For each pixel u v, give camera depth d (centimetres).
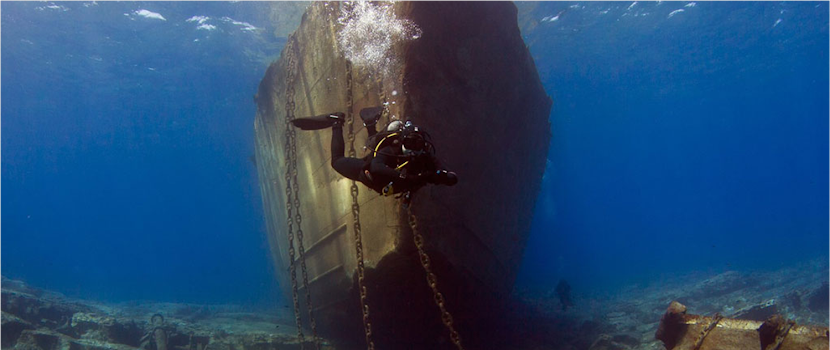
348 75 539
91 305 1842
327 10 805
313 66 870
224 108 4697
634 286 2580
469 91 803
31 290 1873
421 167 262
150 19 2250
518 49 927
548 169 4250
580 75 3844
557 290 1634
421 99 709
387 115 659
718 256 4022
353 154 517
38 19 2259
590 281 3203
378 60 717
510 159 993
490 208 914
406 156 259
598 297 2194
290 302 1560
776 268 2438
